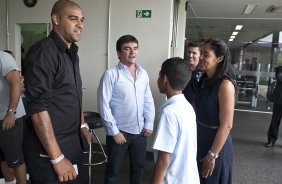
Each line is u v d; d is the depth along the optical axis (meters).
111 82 2.25
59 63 1.32
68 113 1.40
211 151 1.63
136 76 2.36
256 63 7.50
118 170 2.33
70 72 1.39
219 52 1.66
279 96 4.21
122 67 2.29
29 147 1.38
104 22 3.88
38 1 4.12
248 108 7.56
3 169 2.46
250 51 7.56
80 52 4.02
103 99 2.23
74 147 1.49
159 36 3.71
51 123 1.29
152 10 3.69
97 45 3.95
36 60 1.25
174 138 1.32
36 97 1.24
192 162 1.39
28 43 4.31
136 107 2.32
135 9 3.75
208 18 6.78
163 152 1.32
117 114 2.30
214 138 1.66
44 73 1.25
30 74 1.24
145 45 3.76
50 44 1.31
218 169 1.69
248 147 4.31
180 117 1.33
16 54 4.32
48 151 1.27
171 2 3.64
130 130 2.32
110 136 2.27
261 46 7.50
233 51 7.67
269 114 7.14
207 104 1.70
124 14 3.79
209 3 5.22
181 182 1.36
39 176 1.38
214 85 1.68
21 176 2.38
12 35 4.30
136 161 2.41
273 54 7.41
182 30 5.09
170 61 1.41
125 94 2.27
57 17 1.35
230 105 1.60
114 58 3.92
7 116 2.19
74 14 1.34
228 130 1.62
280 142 4.64
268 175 3.25
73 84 1.41
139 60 3.79
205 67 1.71
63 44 1.35
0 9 4.29
